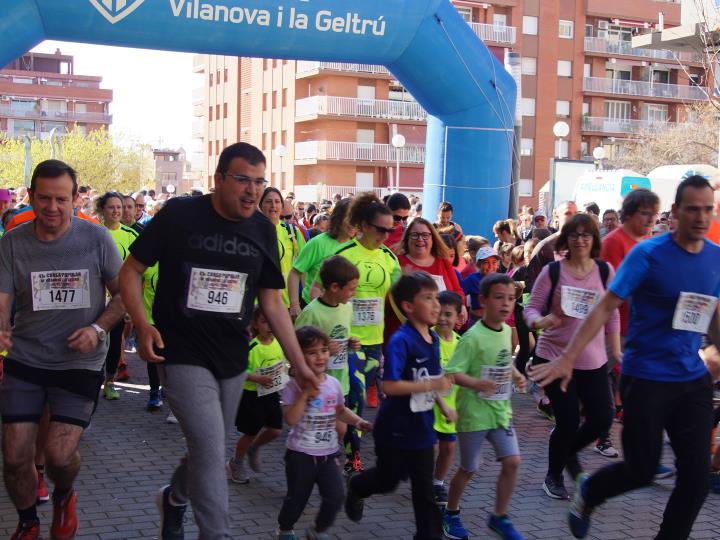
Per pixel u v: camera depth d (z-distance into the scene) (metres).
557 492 6.45
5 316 4.84
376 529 5.79
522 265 10.45
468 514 6.12
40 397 4.92
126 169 89.31
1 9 9.98
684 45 24.92
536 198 64.12
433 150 13.97
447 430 5.94
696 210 4.72
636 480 4.99
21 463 4.83
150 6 10.49
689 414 4.86
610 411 6.34
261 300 4.68
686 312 4.81
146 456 7.41
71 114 117.00
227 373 4.43
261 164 4.34
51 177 4.83
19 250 4.89
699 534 5.80
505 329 5.57
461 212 13.84
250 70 68.12
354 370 6.86
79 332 4.84
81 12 10.30
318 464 5.23
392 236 8.70
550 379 5.07
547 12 63.25
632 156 57.16
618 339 6.60
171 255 4.37
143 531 5.61
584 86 66.12
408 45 12.32
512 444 5.49
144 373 11.45
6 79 116.19
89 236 5.00
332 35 11.56
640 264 4.85
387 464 5.13
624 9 66.88
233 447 7.76
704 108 50.16
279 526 5.24
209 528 4.20
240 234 4.42
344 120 59.09
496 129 13.62
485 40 61.09
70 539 5.03
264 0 11.00
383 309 7.22
